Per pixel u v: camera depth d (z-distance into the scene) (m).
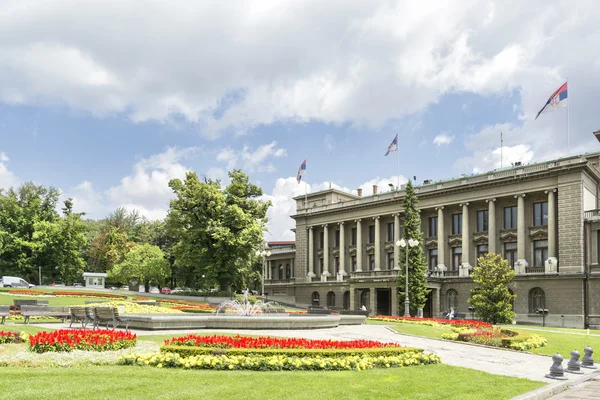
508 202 66.38
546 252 62.00
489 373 17.89
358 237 84.19
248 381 13.82
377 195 82.44
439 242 72.25
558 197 60.00
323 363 16.66
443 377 16.38
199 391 12.33
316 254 92.69
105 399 11.16
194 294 76.62
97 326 25.67
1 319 30.52
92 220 141.12
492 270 50.69
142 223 131.50
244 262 75.12
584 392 15.80
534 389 15.22
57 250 94.00
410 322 44.59
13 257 92.56
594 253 57.12
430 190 73.44
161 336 23.59
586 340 33.56
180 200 75.25
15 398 10.84
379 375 15.94
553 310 58.50
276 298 95.88
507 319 49.28
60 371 14.00
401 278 63.09
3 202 94.38
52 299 57.75
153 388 12.42
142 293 78.56
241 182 79.50
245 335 25.50
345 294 84.44
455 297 68.69
